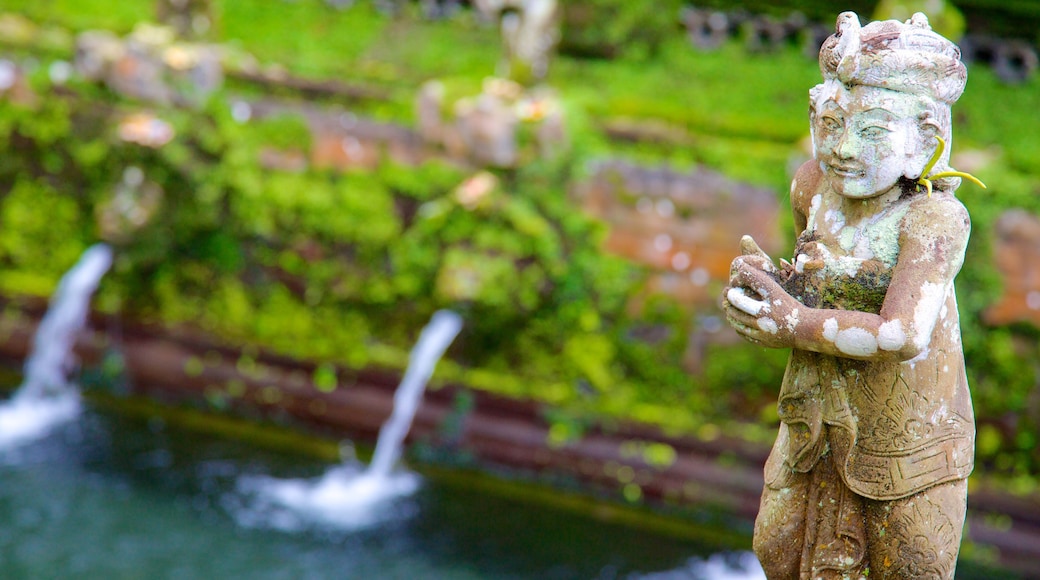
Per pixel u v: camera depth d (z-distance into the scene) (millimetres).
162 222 14484
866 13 14844
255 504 13062
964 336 11836
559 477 13406
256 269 14602
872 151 3625
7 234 15562
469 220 13523
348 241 14148
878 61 3568
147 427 14680
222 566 11750
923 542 3826
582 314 13328
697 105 14188
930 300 3537
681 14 15430
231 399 14688
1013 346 11805
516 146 13242
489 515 13141
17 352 15508
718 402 12953
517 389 13555
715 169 12711
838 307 3775
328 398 14297
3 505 12617
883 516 3865
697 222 12812
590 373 13336
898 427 3779
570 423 13344
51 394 15297
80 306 15141
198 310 14883
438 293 13820
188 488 13328
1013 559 11859
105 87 14852
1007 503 11930
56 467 13602
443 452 13859
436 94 13602
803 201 4035
